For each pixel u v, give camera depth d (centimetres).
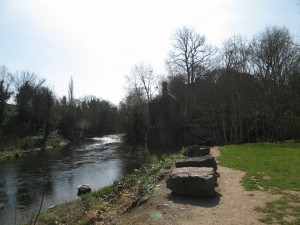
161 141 4822
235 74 3772
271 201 1009
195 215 924
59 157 3944
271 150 2289
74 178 2581
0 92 5288
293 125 3797
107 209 1271
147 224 895
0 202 1875
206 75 4822
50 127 6056
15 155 3972
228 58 4169
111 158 3819
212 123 4000
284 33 3647
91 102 9531
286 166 1588
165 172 1519
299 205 958
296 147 2473
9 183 2395
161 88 5734
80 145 5725
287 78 3622
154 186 1297
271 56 3578
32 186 2291
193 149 1912
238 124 4025
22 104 5753
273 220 846
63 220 1291
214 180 1122
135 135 5616
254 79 3744
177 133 4884
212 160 1429
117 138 7738
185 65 5316
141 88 6300
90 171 2902
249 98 3662
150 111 5059
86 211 1302
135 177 1811
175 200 1079
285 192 1105
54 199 1928
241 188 1191
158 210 1001
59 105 7175
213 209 965
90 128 8712
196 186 1089
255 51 3800
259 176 1372
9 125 5375
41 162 3503
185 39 5275
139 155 4050
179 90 5441
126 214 1059
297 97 3644
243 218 876
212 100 3978
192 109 4884
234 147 2616
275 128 3794
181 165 1420
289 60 3581
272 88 3616
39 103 5900
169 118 4881
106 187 1814
